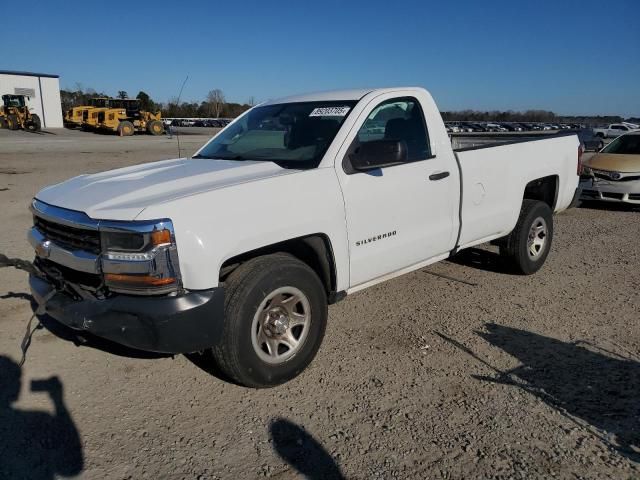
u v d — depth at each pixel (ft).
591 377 12.51
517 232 19.15
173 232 10.06
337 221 12.69
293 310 12.12
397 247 14.38
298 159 13.44
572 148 21.13
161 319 10.00
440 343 14.35
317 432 10.46
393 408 11.26
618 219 32.60
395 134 14.89
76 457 9.70
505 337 14.74
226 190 11.05
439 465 9.50
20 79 171.42
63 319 11.02
